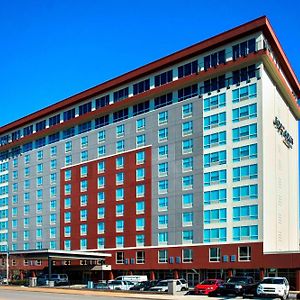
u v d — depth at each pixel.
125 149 83.44
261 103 66.19
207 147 71.44
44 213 98.25
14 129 110.19
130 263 78.44
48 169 99.12
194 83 74.69
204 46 72.00
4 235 108.50
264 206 64.31
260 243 63.06
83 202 89.56
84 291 52.16
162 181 76.62
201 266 68.75
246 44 68.19
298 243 81.94
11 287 62.81
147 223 77.56
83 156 91.25
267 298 40.91
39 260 93.00
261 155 65.12
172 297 42.28
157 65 78.19
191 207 71.94
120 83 84.19
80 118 91.50
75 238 89.69
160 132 78.38
